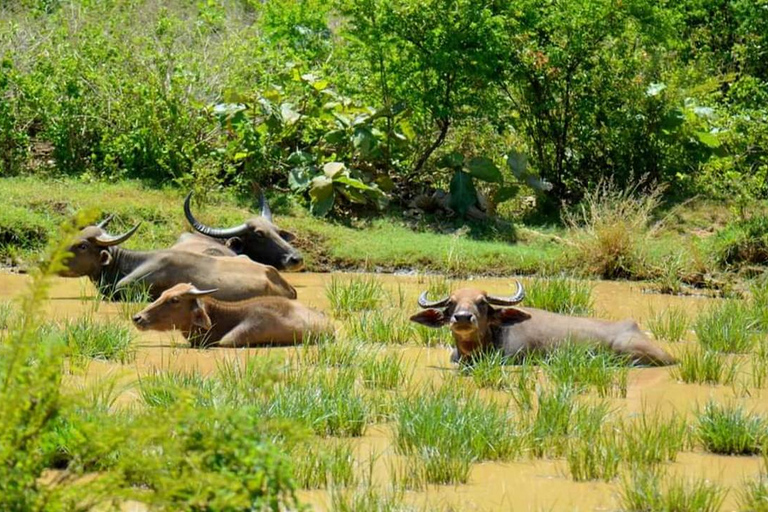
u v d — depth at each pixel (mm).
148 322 15094
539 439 11430
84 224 8047
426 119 26609
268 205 23562
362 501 9492
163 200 23625
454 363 15188
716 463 11195
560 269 22422
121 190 23812
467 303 14812
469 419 11617
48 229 21422
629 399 13398
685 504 9812
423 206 25422
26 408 7398
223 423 7664
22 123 25875
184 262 17922
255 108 25078
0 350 7961
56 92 25422
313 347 15508
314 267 22250
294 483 7344
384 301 18891
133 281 17938
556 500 10117
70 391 8289
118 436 7559
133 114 25234
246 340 15602
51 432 8273
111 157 24828
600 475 10734
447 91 25828
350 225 24344
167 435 7824
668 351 15969
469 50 25312
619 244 22328
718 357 14883
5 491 7113
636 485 10141
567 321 15375
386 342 16312
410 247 22797
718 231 23812
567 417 11969
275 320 15742
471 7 25281
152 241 22078
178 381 12594
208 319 15266
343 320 17547
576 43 25969
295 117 25141
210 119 25609
